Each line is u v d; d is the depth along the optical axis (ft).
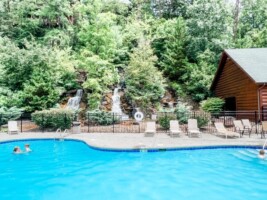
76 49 88.58
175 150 37.73
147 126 51.49
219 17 91.09
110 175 29.22
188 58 95.86
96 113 62.49
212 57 89.20
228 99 74.90
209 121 55.62
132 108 76.02
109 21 76.84
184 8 114.32
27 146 41.11
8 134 54.24
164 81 81.35
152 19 102.27
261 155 35.19
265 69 57.82
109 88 82.99
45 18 100.27
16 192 24.34
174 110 60.49
